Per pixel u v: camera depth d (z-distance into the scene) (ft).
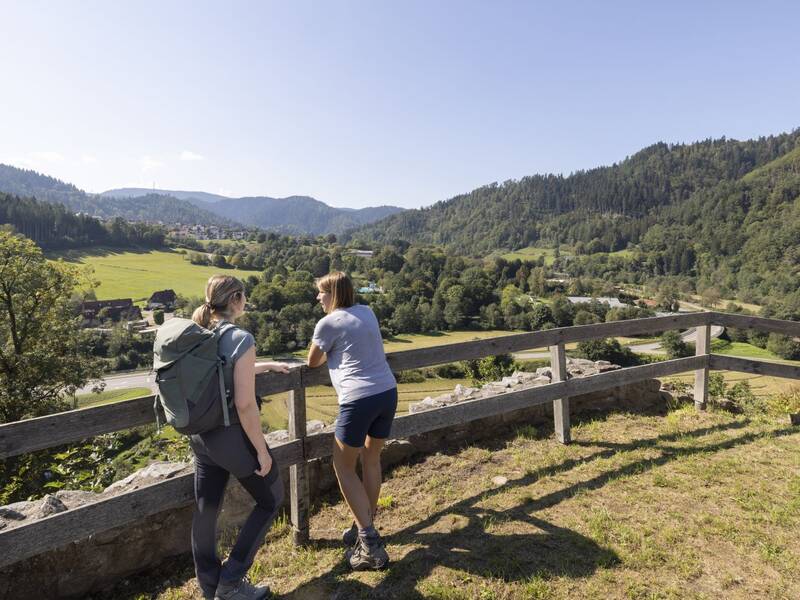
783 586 8.95
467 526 11.18
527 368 143.02
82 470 26.81
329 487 13.37
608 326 17.02
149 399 8.87
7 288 59.31
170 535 10.71
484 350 14.11
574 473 13.92
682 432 17.13
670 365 18.60
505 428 17.61
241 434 7.87
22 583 9.02
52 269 64.34
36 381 58.95
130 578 10.18
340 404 9.62
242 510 11.90
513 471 14.28
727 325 19.56
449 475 14.14
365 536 9.53
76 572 9.57
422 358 12.88
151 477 11.52
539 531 10.85
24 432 7.52
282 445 10.24
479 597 8.73
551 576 9.27
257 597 8.62
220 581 8.41
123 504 8.43
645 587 8.96
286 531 11.39
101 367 67.51
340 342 9.64
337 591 9.05
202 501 8.34
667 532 10.58
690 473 13.66
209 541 8.44
